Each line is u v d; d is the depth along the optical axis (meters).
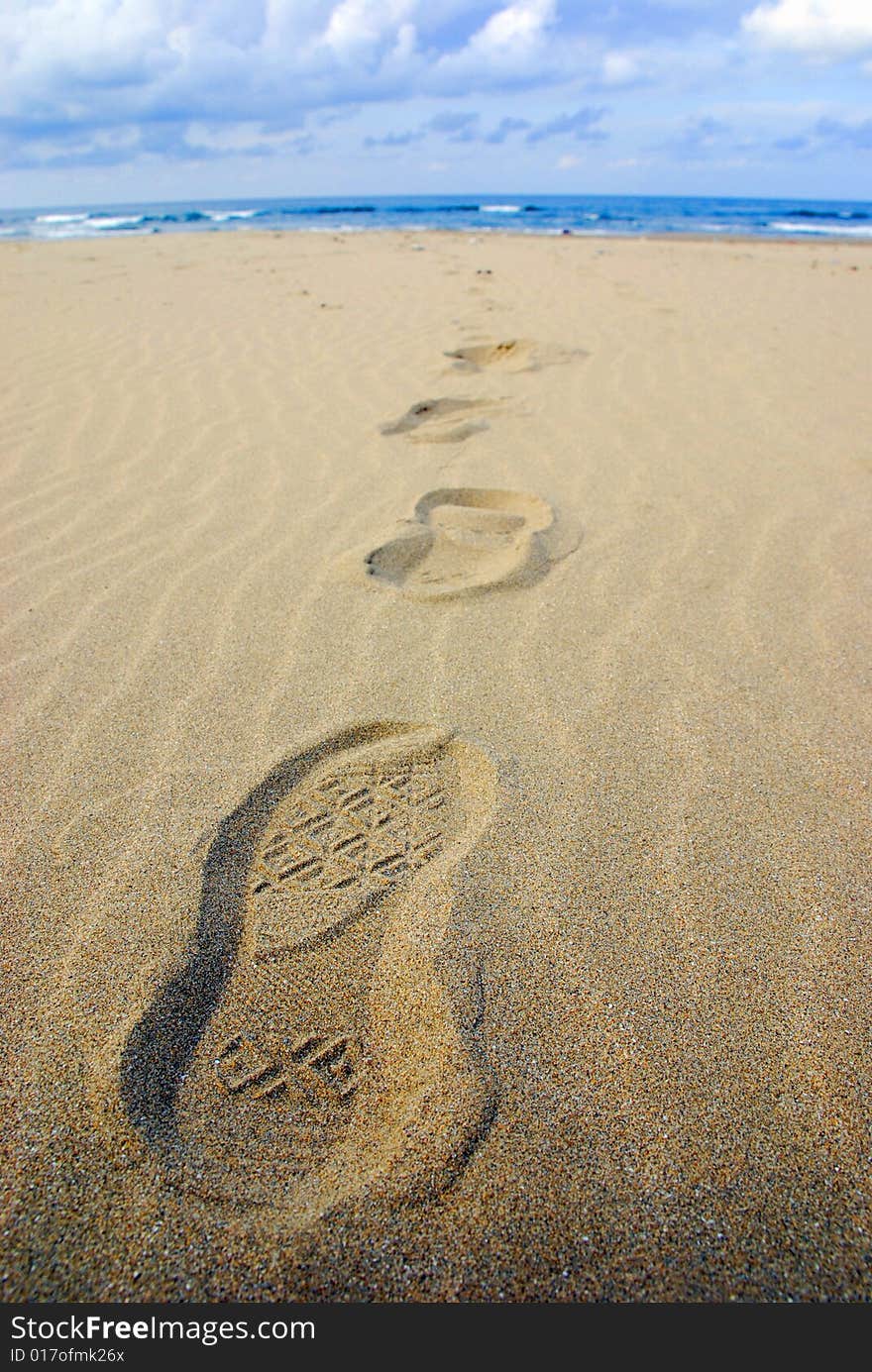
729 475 3.27
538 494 3.05
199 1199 0.99
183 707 1.87
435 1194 0.99
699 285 8.25
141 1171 1.02
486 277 8.58
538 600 2.36
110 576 2.47
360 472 3.24
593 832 1.53
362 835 1.52
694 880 1.43
